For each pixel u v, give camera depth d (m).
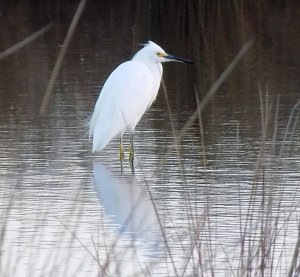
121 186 11.99
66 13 35.62
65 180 12.37
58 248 8.38
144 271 8.15
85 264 8.65
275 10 34.84
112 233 9.74
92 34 30.16
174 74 22.36
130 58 24.84
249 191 11.32
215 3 37.22
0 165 13.15
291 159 13.07
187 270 8.36
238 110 17.20
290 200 10.63
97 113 14.45
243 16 33.47
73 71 22.77
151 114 17.27
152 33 30.11
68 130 15.80
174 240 9.35
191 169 12.80
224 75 6.34
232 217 10.10
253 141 14.45
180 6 36.75
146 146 14.72
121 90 14.26
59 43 28.20
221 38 28.34
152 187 11.95
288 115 16.42
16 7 37.69
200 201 10.95
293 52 25.11
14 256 8.76
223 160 13.26
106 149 14.79
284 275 7.92
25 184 12.00
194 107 17.84
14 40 28.73
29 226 9.86
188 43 27.56
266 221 7.21
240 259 7.39
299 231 7.66
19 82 21.30
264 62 23.52
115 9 36.72
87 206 10.95
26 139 15.05
